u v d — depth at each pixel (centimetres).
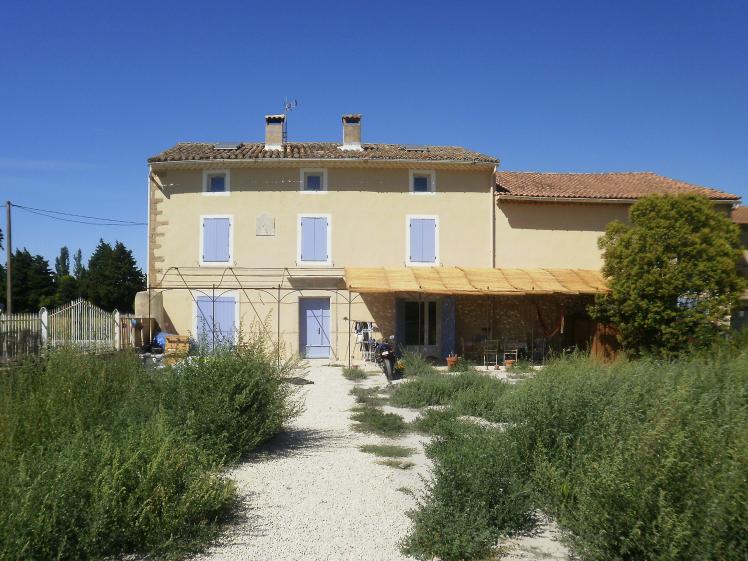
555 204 2150
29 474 470
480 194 2125
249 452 800
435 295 2061
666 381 694
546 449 609
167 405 763
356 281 1917
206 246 2083
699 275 1708
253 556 477
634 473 430
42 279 5259
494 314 2109
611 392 676
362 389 1378
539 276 2034
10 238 3209
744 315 2195
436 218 2109
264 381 820
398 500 616
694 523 396
